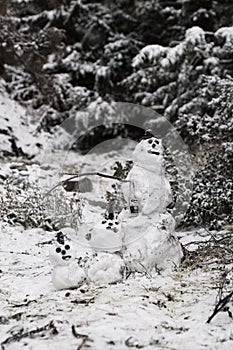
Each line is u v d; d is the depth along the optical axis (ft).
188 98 54.49
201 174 36.35
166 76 57.77
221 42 52.70
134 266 23.76
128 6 74.69
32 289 23.72
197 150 43.09
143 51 51.90
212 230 34.40
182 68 53.67
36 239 33.81
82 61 75.46
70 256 22.86
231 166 36.14
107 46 73.00
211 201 35.19
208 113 51.93
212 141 37.83
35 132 65.05
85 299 20.83
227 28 46.34
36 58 66.90
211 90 42.93
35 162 57.41
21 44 65.57
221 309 19.35
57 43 66.44
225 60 52.01
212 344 16.96
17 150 59.98
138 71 61.77
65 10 74.33
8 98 69.82
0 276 25.77
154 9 70.90
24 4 68.18
